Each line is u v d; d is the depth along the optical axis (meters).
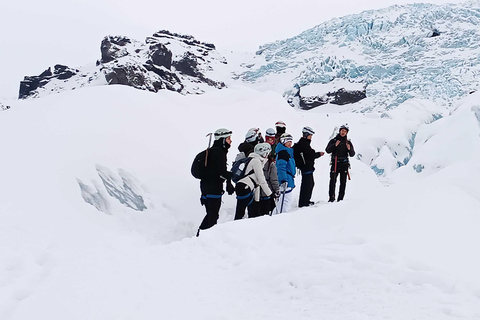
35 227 5.50
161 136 10.42
